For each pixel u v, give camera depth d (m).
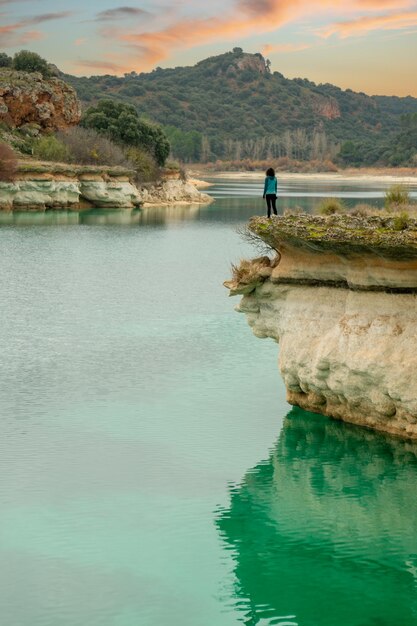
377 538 22.48
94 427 30.39
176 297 56.06
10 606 19.05
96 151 144.25
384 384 26.52
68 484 25.52
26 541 22.02
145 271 68.19
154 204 143.88
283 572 20.81
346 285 27.84
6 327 46.16
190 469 26.77
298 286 29.05
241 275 29.89
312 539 22.41
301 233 26.86
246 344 42.78
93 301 54.16
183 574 20.58
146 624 18.42
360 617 18.92
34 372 37.31
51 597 19.44
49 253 77.81
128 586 19.91
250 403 32.97
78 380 36.09
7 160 119.44
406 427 27.33
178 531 22.72
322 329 28.36
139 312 50.84
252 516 23.53
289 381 30.11
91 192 131.25
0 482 25.56
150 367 38.28
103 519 23.25
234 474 26.33
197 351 41.25
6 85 155.50
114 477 26.06
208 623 18.56
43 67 174.50
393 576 20.69
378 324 26.61
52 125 159.75
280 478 26.03
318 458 27.42
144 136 159.00
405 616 19.00
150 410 32.22
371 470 26.39
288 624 18.59
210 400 33.38
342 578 20.45
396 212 27.83
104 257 76.25
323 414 30.16
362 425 28.78
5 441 28.91
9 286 59.38
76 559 21.16
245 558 21.27
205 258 77.00
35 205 122.62
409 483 25.73
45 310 50.97
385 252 25.34
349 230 25.80
